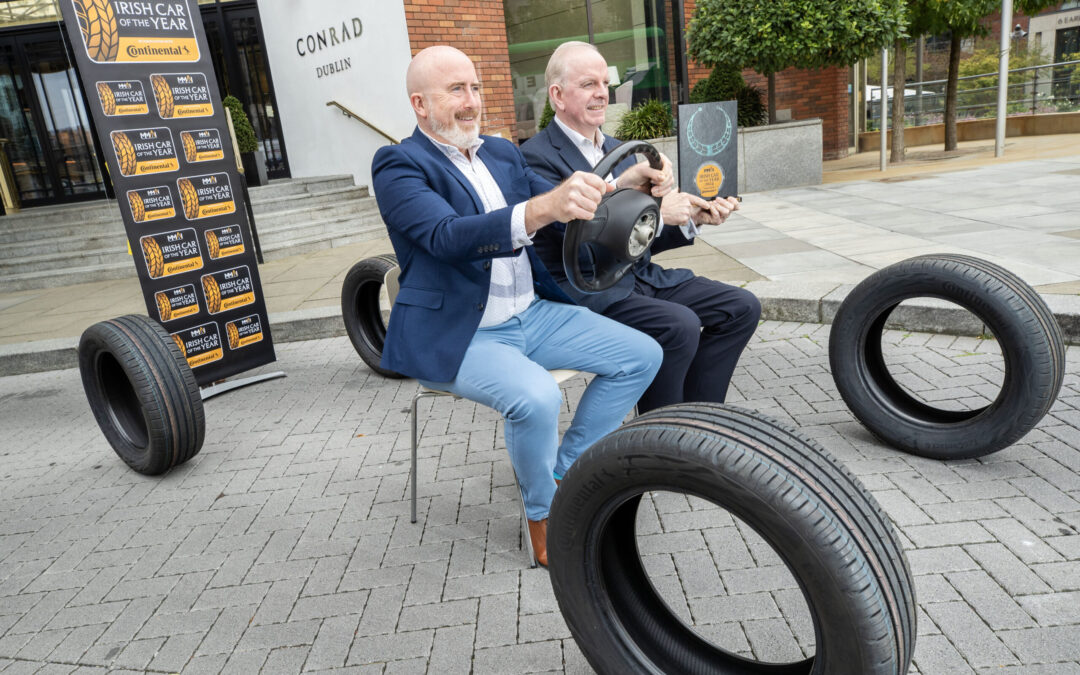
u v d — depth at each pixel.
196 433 3.35
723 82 10.81
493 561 2.41
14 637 2.27
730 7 9.56
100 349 3.36
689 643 1.64
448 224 2.02
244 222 4.63
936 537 2.23
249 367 4.69
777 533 1.27
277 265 8.33
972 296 2.49
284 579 2.43
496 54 10.57
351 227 9.87
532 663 1.91
